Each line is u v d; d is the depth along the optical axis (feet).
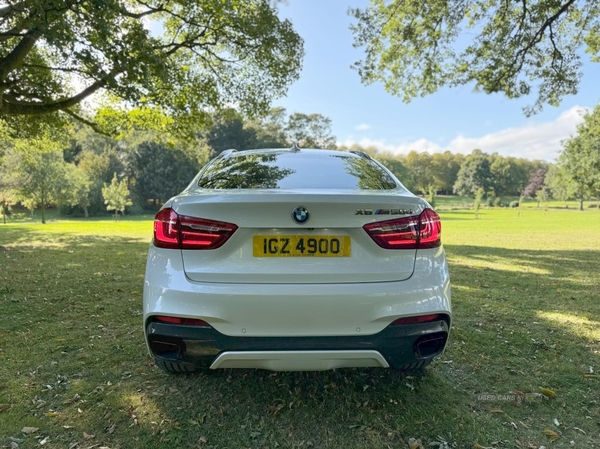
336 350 6.07
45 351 9.74
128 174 178.70
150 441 6.20
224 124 198.18
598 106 101.19
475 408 7.25
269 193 6.30
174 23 34.42
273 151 9.71
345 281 6.17
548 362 9.30
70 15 19.57
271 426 6.64
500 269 22.74
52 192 111.04
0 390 7.75
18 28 20.81
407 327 6.23
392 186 7.95
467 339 10.70
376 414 7.01
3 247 32.27
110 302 14.40
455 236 50.29
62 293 15.72
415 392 7.79
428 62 34.94
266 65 36.32
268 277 6.10
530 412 7.17
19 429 6.47
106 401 7.36
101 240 40.32
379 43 35.58
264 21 33.45
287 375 8.41
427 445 6.16
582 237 48.19
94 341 10.44
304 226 6.08
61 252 29.17
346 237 6.25
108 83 20.72
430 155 335.67
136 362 9.09
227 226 6.13
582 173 117.29
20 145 45.83
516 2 30.71
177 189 175.63
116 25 20.62
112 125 36.70
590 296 15.92
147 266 6.55
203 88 34.86
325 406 7.25
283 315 5.99
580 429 6.66
